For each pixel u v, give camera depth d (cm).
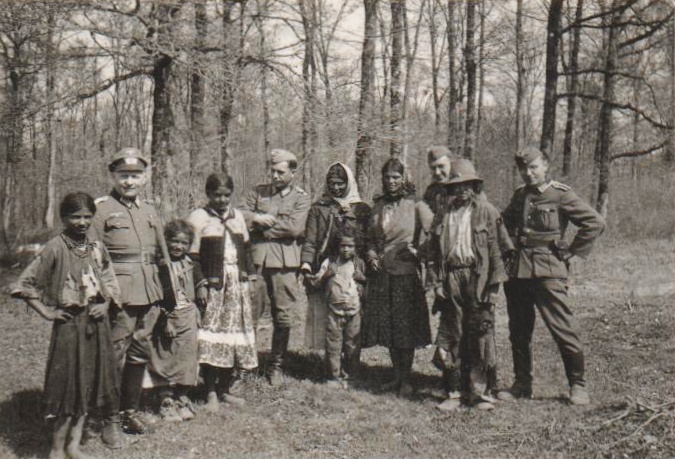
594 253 1345
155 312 468
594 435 420
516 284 521
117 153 462
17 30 986
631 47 1936
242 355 520
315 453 429
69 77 1069
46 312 389
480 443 437
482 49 2019
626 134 2231
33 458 410
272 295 571
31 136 1170
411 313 550
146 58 1046
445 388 529
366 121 1102
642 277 1072
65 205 398
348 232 564
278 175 577
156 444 441
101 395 407
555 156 2291
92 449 425
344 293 558
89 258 407
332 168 575
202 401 530
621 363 586
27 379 575
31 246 1511
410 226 556
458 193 497
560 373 588
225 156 1152
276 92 1125
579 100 2255
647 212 1788
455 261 496
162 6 1005
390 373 618
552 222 500
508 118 2877
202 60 1038
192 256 508
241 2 1102
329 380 569
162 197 1064
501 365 623
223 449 436
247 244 539
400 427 474
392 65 1320
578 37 2041
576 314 797
